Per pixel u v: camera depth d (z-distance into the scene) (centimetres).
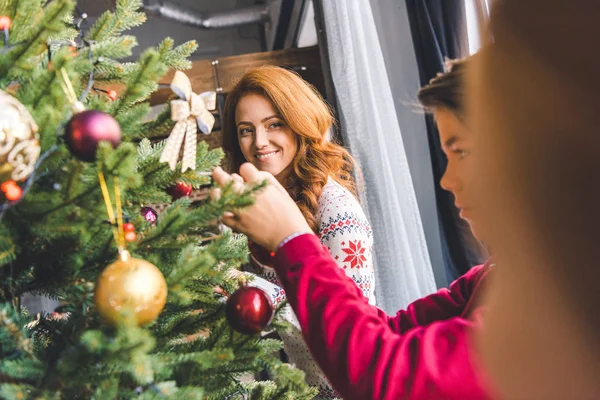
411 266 194
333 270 52
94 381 48
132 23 66
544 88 24
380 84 205
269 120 116
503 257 28
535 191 25
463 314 52
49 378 47
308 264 52
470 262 177
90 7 390
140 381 43
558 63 24
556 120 24
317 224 108
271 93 114
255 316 56
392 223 196
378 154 200
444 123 46
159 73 58
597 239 23
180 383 57
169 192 69
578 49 23
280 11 390
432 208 219
